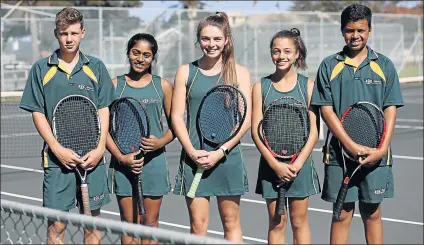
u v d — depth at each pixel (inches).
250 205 395.9
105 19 1113.4
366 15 220.1
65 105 225.9
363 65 223.0
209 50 227.8
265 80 233.3
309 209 382.6
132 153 233.5
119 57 1122.0
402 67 1444.4
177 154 595.5
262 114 230.7
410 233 334.3
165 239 137.6
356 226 343.3
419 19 1485.0
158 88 242.2
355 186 223.6
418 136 714.2
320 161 551.2
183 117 231.3
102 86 230.4
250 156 586.6
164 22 1156.5
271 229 231.0
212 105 229.0
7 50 1087.6
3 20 1084.5
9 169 551.8
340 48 1343.5
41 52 1103.0
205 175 227.8
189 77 231.3
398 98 224.1
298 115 227.9
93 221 149.7
